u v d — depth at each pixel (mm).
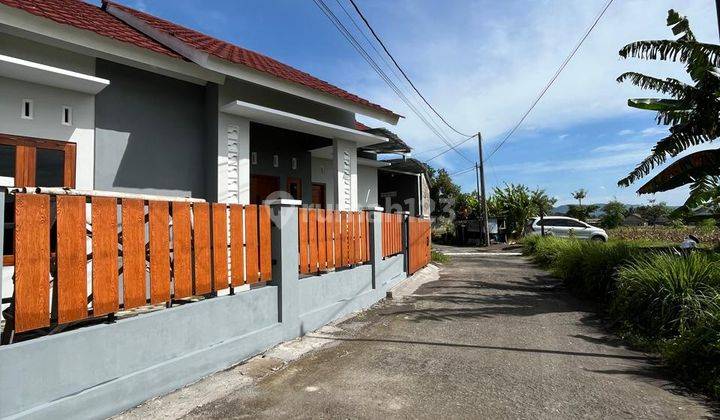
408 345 5148
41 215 2963
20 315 2814
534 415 3297
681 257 6270
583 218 40375
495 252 19984
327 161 11922
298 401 3553
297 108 8977
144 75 6660
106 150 6156
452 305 7523
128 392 3326
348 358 4676
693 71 7000
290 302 5355
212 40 9266
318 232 6184
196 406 3447
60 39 5320
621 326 5809
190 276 4027
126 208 3516
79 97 5879
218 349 4207
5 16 4836
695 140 7273
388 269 8789
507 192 26781
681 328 4887
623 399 3605
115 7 8242
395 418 3242
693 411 3393
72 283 3117
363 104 9688
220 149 7281
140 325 3496
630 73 8336
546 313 6836
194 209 4109
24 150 5336
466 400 3564
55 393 2885
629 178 8078
